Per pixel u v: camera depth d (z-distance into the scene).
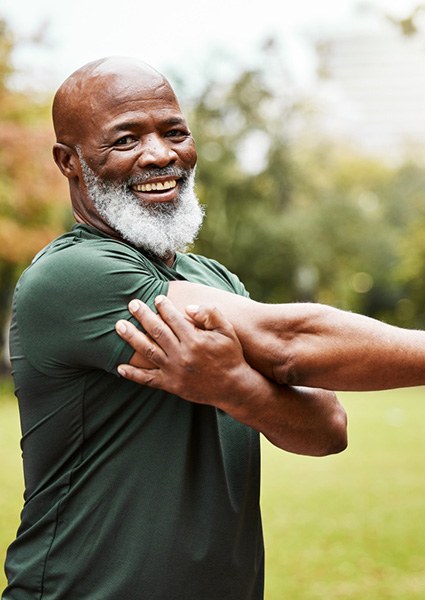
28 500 2.22
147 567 2.04
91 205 2.22
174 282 2.08
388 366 2.00
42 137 15.87
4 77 15.66
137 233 2.17
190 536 2.07
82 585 2.06
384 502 8.18
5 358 22.36
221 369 1.96
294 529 7.16
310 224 30.45
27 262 18.48
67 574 2.07
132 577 2.04
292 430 2.11
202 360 1.95
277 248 29.69
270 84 28.83
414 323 34.62
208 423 2.14
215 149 28.69
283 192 31.08
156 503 2.06
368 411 16.86
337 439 2.23
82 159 2.19
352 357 2.00
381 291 39.78
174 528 2.06
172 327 1.97
